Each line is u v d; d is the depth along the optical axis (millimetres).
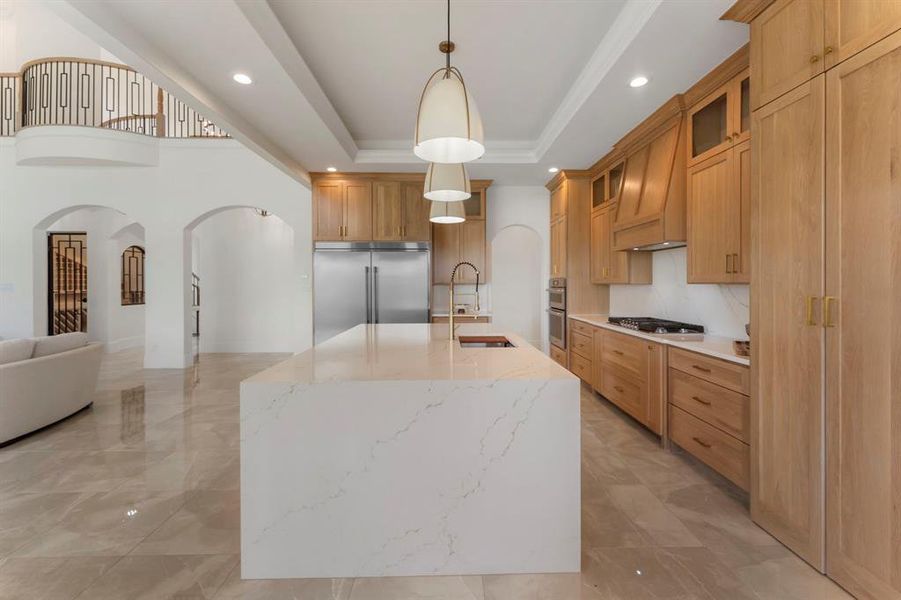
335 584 1789
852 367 1674
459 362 2148
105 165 6164
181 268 6297
